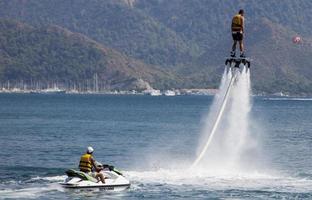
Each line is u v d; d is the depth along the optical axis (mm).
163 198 133125
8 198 131750
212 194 136875
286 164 188625
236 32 126562
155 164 188250
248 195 136500
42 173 163625
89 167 140625
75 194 135875
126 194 136125
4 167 175375
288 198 134500
